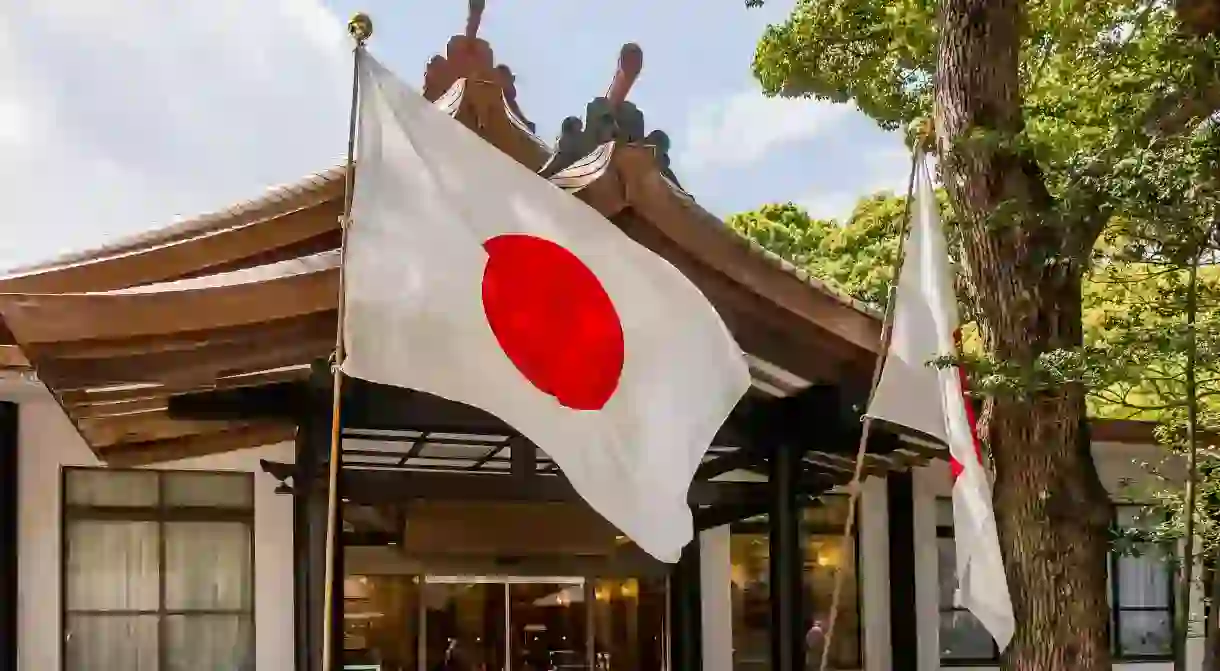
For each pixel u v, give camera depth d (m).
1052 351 6.41
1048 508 6.61
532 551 8.59
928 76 10.05
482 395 4.68
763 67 10.84
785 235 21.19
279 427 7.98
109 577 8.80
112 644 8.73
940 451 7.73
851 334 6.90
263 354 5.82
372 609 9.55
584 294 4.96
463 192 4.76
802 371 6.89
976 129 6.55
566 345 4.89
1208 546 8.25
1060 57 9.13
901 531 11.21
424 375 4.58
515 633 9.98
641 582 10.41
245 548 9.16
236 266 6.63
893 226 14.32
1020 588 6.65
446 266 4.67
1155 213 5.82
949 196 7.05
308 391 6.40
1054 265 6.61
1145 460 11.95
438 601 9.77
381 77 4.62
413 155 4.67
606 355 4.97
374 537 9.43
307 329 5.85
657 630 10.38
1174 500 8.54
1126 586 12.23
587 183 6.21
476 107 7.18
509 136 7.27
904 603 11.09
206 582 9.04
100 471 8.87
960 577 6.08
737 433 7.16
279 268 6.00
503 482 7.32
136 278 6.59
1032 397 6.51
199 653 8.95
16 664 8.37
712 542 10.52
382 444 9.09
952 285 6.29
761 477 10.20
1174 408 8.30
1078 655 6.52
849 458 8.62
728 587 10.52
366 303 4.51
